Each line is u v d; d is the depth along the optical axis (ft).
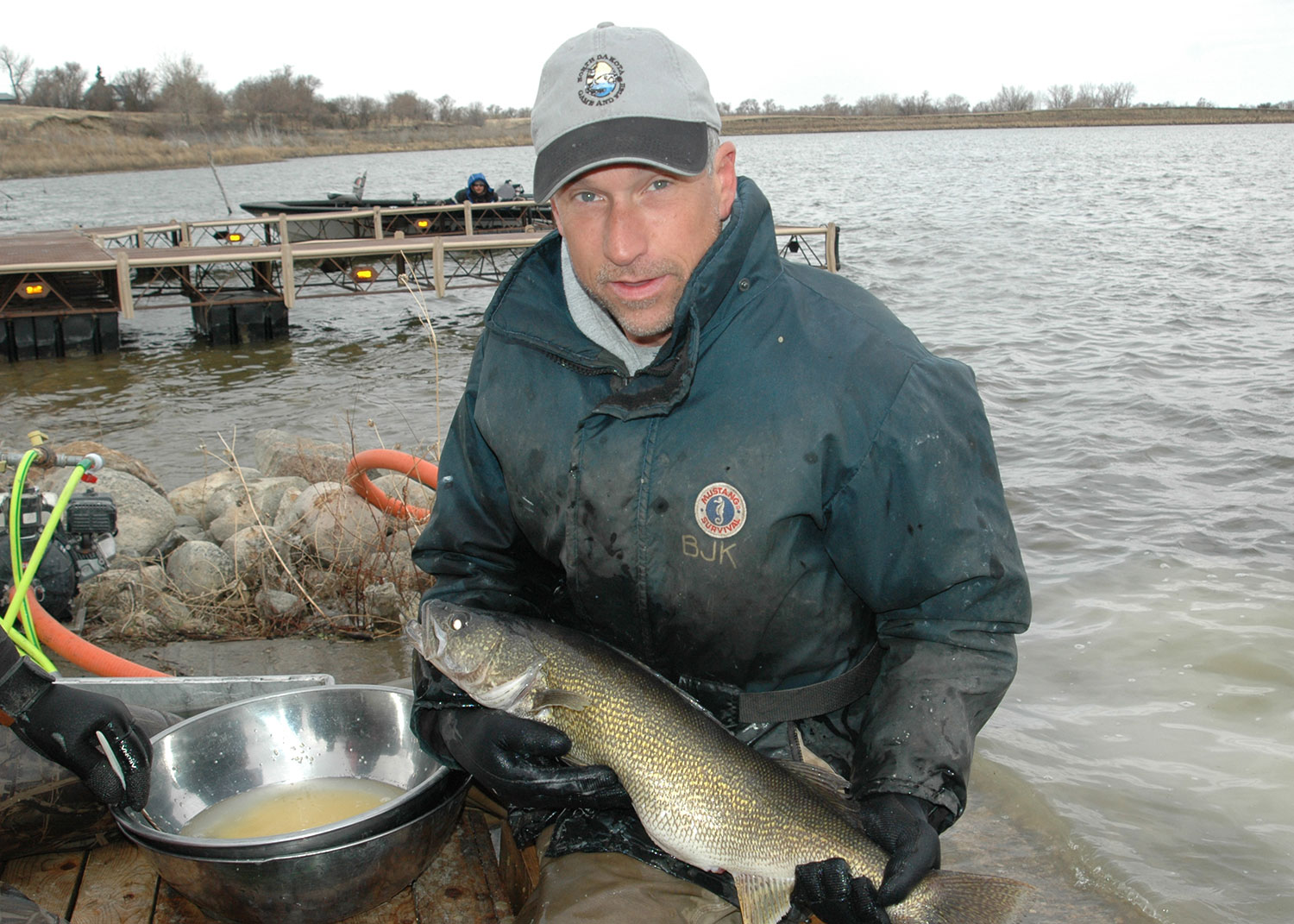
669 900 7.65
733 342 7.13
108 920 8.69
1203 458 26.55
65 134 307.78
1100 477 25.34
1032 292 55.77
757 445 7.03
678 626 7.63
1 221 120.37
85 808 9.27
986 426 7.23
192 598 17.33
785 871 7.16
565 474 7.66
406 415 36.83
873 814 6.65
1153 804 12.31
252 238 94.27
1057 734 14.02
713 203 7.20
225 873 7.66
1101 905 10.61
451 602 8.39
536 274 8.08
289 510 20.15
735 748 7.38
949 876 6.88
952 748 6.79
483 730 7.61
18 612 11.32
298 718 10.12
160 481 29.22
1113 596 18.65
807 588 7.34
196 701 11.02
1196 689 15.25
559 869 8.01
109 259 50.75
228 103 390.83
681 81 6.84
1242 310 48.14
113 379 44.37
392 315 60.03
